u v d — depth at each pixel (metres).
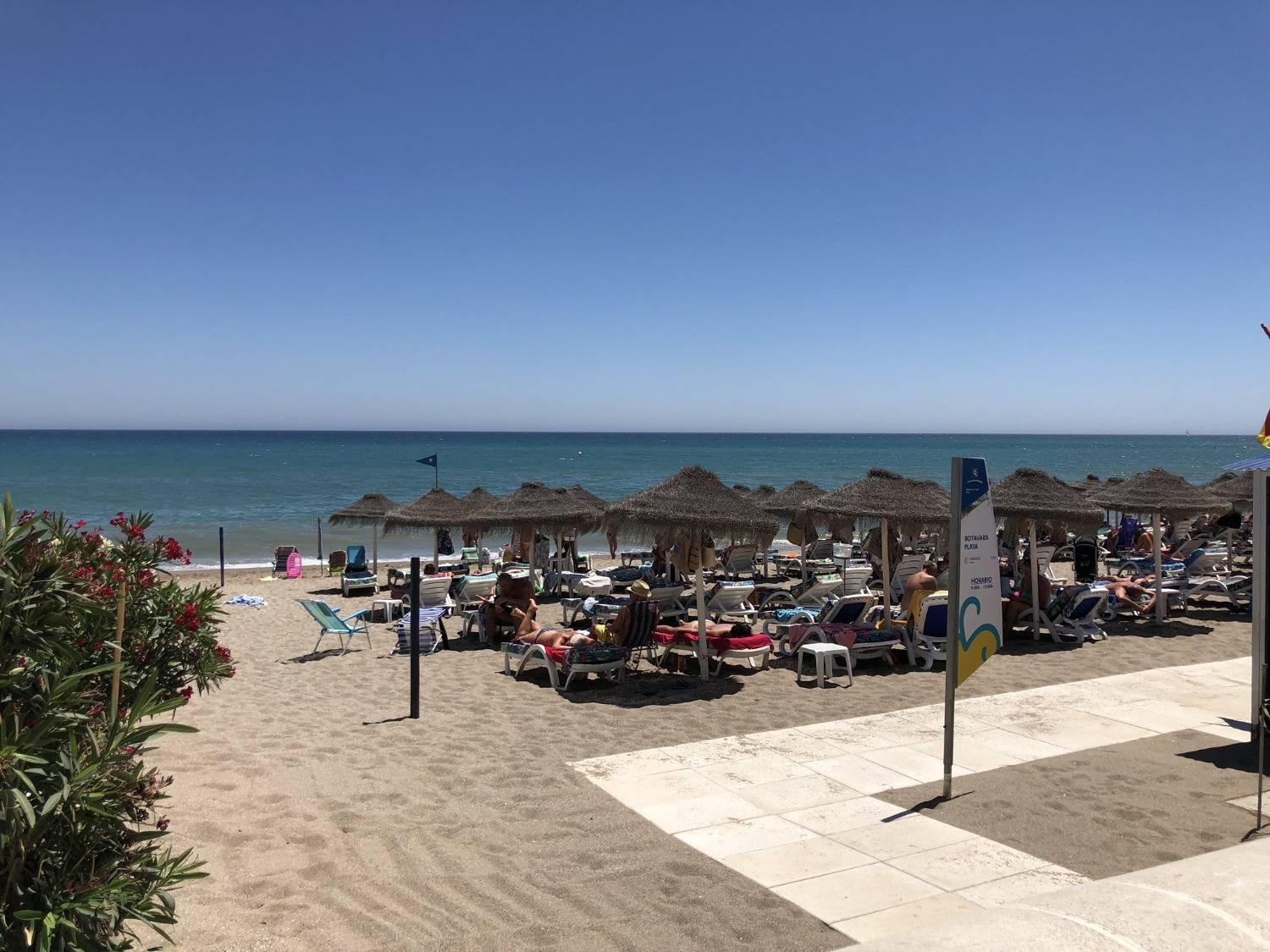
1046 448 144.88
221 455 89.69
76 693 3.23
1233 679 8.70
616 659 8.73
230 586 17.91
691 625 10.17
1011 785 5.65
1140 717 7.30
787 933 3.80
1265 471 6.34
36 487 48.81
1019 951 2.69
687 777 5.92
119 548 4.27
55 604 2.96
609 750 6.60
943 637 9.57
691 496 9.01
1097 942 2.76
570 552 18.38
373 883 4.29
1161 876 3.40
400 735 7.06
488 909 4.03
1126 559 18.17
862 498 10.46
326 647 11.28
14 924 2.57
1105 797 5.41
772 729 7.12
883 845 4.74
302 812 5.25
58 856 2.70
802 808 5.31
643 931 3.82
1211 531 21.23
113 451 96.69
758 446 147.62
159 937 3.65
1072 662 9.68
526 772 6.07
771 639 9.73
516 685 8.95
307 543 27.55
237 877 4.30
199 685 4.52
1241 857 3.64
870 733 6.94
